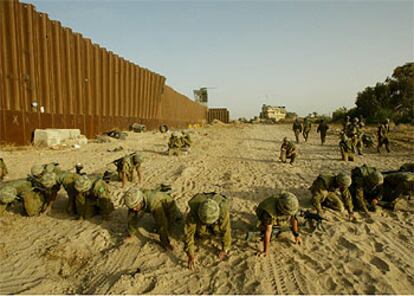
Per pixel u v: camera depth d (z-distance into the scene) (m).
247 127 45.16
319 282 3.67
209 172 9.67
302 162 11.67
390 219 5.62
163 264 4.09
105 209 5.40
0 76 11.64
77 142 14.27
